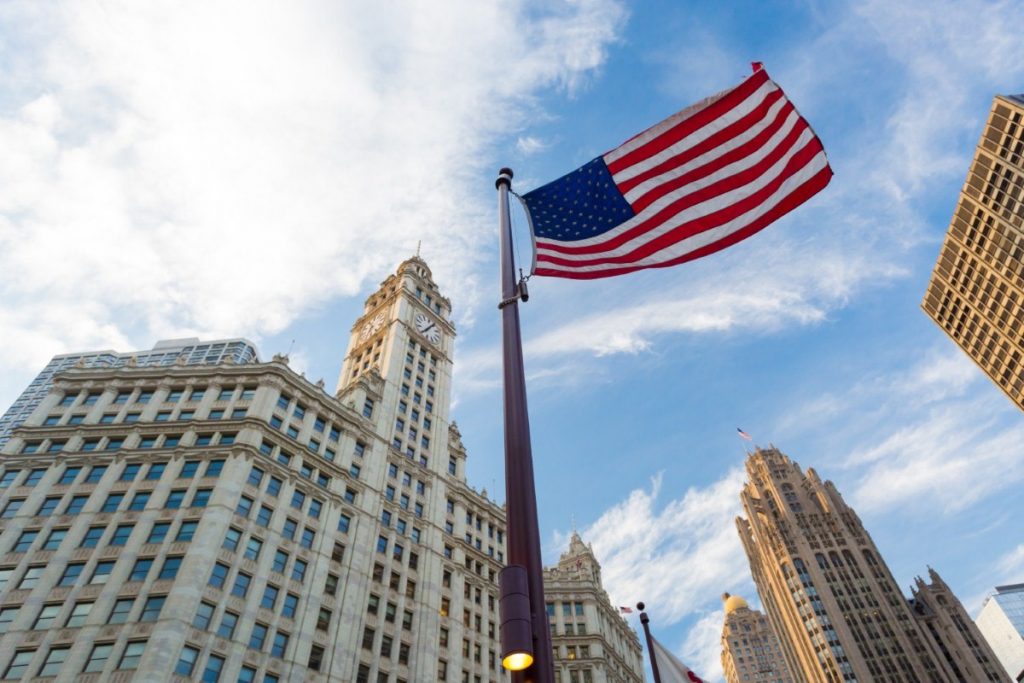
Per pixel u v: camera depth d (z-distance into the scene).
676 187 21.05
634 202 21.28
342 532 73.75
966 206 153.88
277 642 59.72
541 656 9.19
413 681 69.94
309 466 75.31
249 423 71.69
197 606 55.34
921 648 168.38
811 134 20.12
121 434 69.88
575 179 22.08
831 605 177.00
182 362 79.31
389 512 82.31
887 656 167.12
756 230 19.73
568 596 111.31
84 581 56.31
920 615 183.25
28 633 52.53
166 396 75.81
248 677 55.62
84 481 65.06
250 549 62.94
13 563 57.59
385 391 94.62
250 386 78.38
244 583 60.53
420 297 117.81
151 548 58.94
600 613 112.56
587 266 20.09
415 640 73.62
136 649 51.72
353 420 84.88
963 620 178.75
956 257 160.75
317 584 66.50
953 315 167.75
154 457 67.12
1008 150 141.25
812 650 176.12
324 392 83.25
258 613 59.53
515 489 11.54
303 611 63.28
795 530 196.62
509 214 18.45
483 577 91.81
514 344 14.54
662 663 35.22
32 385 193.88
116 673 50.00
